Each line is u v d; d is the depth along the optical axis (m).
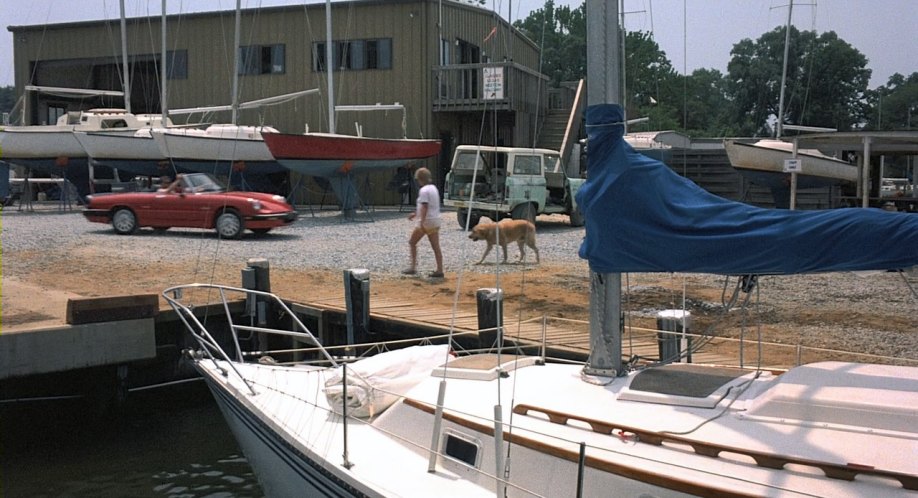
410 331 9.82
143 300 9.34
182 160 24.52
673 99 22.09
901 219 3.63
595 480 3.88
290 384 6.39
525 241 14.63
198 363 7.02
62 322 9.22
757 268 3.97
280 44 29.06
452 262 15.16
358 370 5.49
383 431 5.15
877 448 3.56
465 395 4.91
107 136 24.77
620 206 4.28
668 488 3.62
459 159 19.78
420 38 27.31
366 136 28.23
